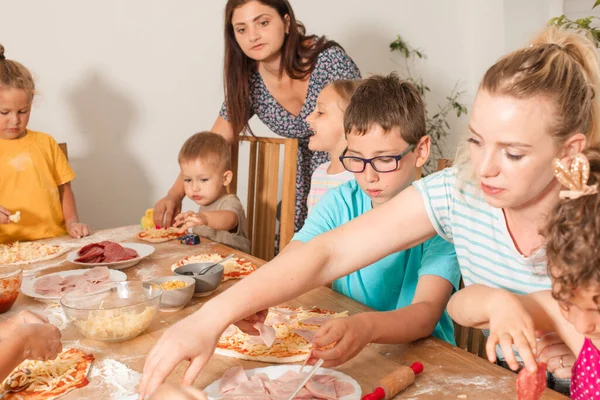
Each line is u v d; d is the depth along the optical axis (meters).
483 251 1.13
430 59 4.14
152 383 0.86
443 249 1.34
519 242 1.08
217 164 2.40
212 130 2.72
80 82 3.09
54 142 2.50
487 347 0.80
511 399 0.94
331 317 1.27
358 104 1.44
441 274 1.30
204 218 2.18
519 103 0.80
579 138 0.85
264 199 2.46
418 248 1.50
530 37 1.06
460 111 4.21
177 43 3.31
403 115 1.40
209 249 1.90
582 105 0.85
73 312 1.17
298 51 2.44
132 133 3.27
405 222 1.12
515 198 0.85
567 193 0.73
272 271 1.01
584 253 0.70
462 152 1.12
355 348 1.04
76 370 1.04
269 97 2.58
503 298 0.84
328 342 1.02
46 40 2.98
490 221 1.10
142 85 3.25
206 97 3.45
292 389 0.93
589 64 0.93
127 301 1.27
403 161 1.44
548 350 0.96
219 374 1.03
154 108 3.30
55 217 2.45
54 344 1.04
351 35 3.79
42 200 2.39
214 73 3.44
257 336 1.16
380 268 1.55
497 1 4.06
